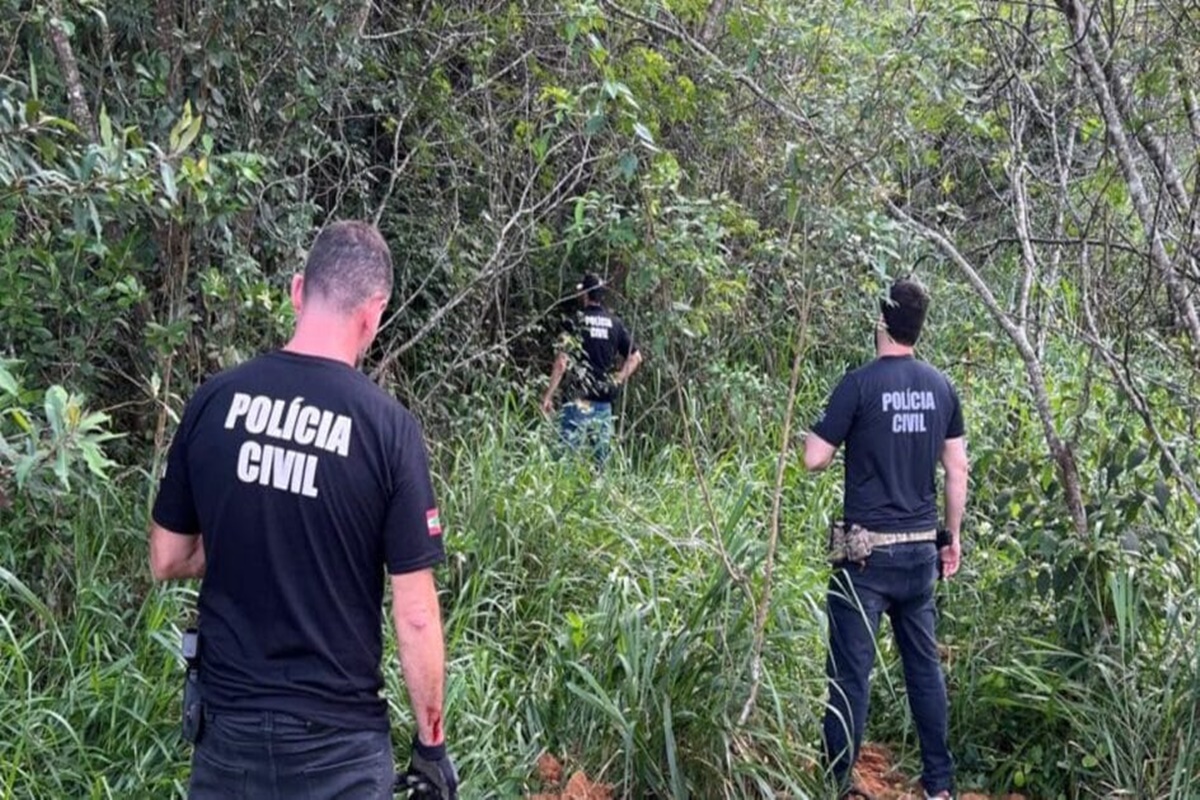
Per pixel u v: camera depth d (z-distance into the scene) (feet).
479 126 21.98
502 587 16.30
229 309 15.16
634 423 23.86
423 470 8.23
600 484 19.25
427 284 21.98
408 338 21.91
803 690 14.75
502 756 13.11
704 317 16.85
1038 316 18.57
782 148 17.93
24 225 14.12
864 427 13.93
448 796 8.45
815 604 15.83
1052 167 21.24
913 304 14.08
